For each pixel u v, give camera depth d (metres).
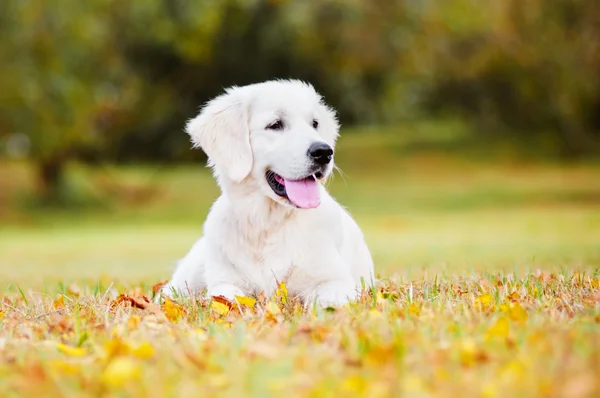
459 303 4.62
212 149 5.53
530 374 2.93
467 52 35.34
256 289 5.34
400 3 35.53
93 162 36.12
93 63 31.16
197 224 27.03
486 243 15.23
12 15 28.42
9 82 27.83
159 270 11.04
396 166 38.09
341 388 2.88
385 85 38.50
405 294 5.23
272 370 3.09
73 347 3.87
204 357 3.39
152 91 36.19
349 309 4.45
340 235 5.60
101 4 30.89
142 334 3.97
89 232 24.27
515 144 40.88
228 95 5.62
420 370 3.10
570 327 3.78
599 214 23.83
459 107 41.97
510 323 3.98
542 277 6.04
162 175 36.88
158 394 2.92
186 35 33.81
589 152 39.72
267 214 5.32
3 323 4.72
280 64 37.03
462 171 36.78
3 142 30.34
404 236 18.33
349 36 35.34
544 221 21.81
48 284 8.55
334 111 5.84
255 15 35.66
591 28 32.59
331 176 6.09
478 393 2.77
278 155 5.21
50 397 2.97
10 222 28.31
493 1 34.16
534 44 34.00
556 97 36.66
